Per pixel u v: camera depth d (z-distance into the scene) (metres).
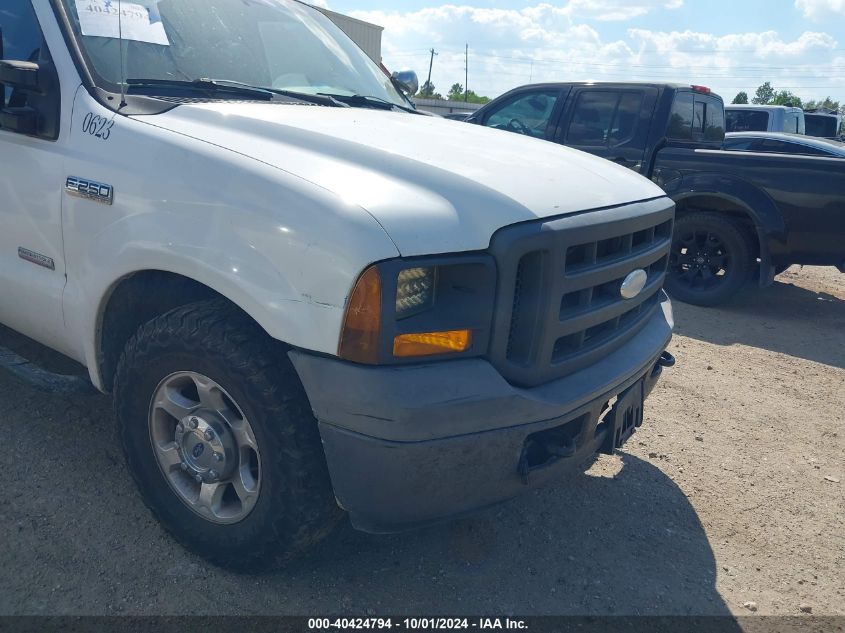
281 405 2.16
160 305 2.62
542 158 2.83
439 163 2.36
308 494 2.21
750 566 2.90
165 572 2.50
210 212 2.20
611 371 2.54
